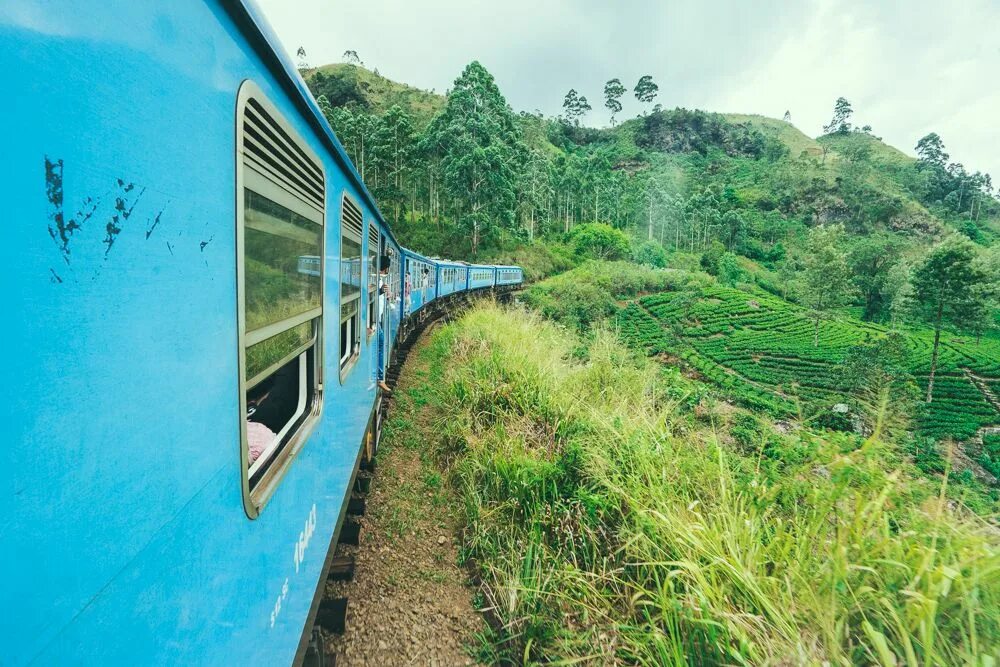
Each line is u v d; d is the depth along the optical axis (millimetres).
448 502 4840
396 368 9180
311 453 2176
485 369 7090
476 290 25688
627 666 2760
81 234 726
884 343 28547
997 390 37812
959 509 2916
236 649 1292
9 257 605
